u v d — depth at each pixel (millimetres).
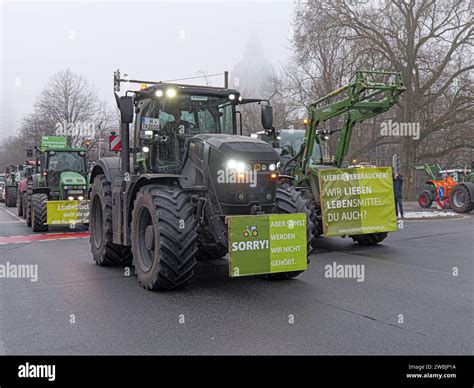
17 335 5242
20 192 21969
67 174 17016
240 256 6574
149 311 6082
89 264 9469
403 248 11445
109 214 8969
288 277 7742
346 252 10883
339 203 11125
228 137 7418
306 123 12711
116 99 7852
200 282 7676
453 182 24219
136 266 7539
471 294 6953
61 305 6398
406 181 33250
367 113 11984
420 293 7000
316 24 31594
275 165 7219
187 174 7539
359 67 30188
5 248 11594
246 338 5074
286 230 6898
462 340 5004
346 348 4785
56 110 35281
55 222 15359
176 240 6773
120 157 8906
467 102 32031
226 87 9086
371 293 6992
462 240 12781
